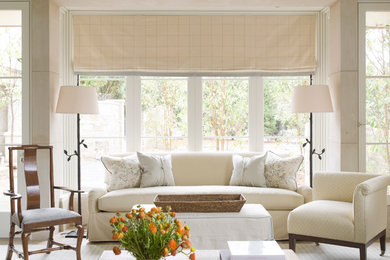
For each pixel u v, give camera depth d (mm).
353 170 4445
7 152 4453
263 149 5285
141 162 4656
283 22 5215
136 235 2256
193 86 5258
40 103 4363
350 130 4445
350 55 4441
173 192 4266
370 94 4500
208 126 5281
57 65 4586
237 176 4660
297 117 5293
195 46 5180
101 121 5281
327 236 3453
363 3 4461
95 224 4199
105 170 4902
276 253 2332
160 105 5277
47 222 3420
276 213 4211
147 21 5176
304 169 5312
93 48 5168
